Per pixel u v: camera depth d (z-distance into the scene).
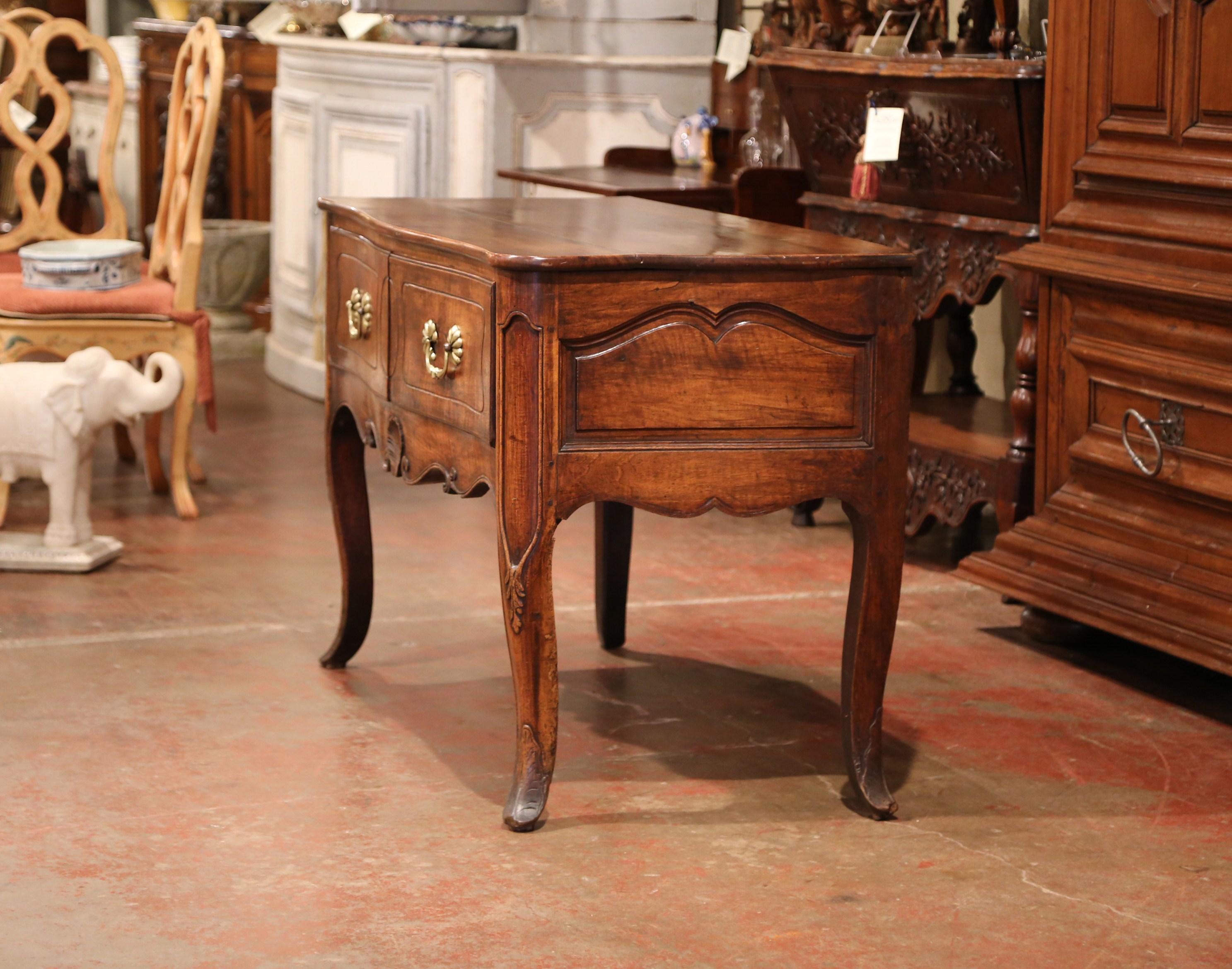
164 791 2.48
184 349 4.17
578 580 3.73
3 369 3.73
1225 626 2.86
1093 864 2.27
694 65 5.37
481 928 2.05
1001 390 4.51
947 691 3.02
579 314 2.23
